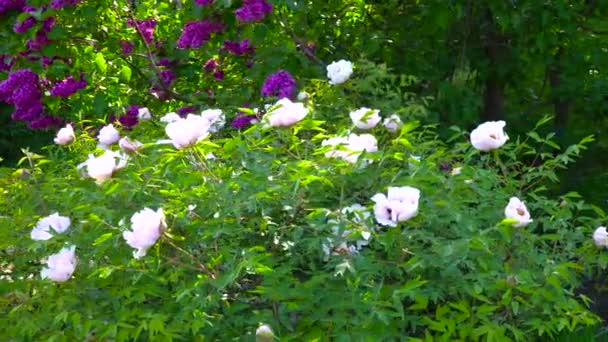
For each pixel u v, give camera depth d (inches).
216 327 98.7
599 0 197.5
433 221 106.0
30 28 179.6
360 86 159.5
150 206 110.9
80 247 109.7
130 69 197.3
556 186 200.8
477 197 116.7
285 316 97.7
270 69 179.8
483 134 117.9
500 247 108.6
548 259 113.8
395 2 206.5
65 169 142.0
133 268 102.7
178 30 208.5
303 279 108.7
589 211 197.5
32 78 187.3
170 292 103.0
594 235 117.6
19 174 134.6
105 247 102.1
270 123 112.7
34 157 137.0
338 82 156.4
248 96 183.3
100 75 200.5
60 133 147.4
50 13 176.2
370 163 113.9
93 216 102.4
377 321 95.4
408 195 99.4
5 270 122.6
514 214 104.7
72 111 196.2
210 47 195.5
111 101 197.0
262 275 105.0
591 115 211.9
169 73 200.4
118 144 138.9
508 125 204.2
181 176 109.3
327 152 111.0
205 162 113.7
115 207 112.6
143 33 200.5
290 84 163.0
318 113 150.1
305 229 106.3
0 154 370.9
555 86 208.8
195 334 98.7
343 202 106.7
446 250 95.9
